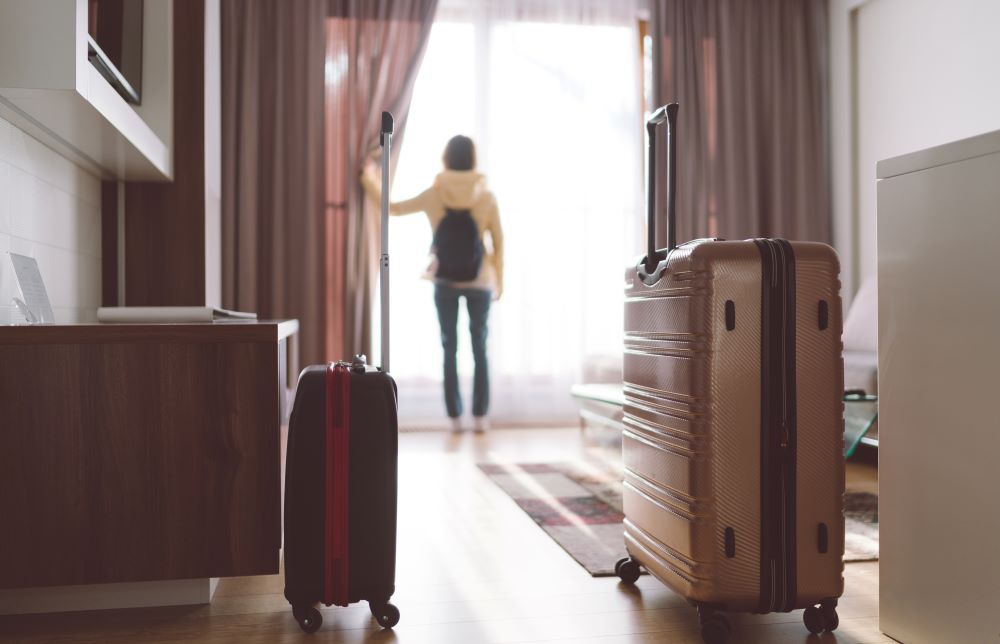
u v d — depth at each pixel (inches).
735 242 59.4
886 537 60.1
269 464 64.6
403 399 190.4
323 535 62.1
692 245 60.1
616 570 75.1
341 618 65.8
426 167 193.2
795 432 58.9
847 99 202.8
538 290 199.2
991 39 161.8
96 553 62.9
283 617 65.8
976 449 51.6
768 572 58.4
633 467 70.9
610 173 202.2
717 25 202.7
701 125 200.8
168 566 63.7
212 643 60.0
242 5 182.1
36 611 66.4
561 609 67.4
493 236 187.9
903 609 58.3
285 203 185.5
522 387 196.7
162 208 120.1
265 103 184.5
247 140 181.3
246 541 64.4
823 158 207.3
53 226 95.4
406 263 190.4
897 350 58.5
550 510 104.5
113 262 118.8
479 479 127.4
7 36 67.9
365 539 62.4
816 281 59.3
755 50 204.4
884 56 192.9
